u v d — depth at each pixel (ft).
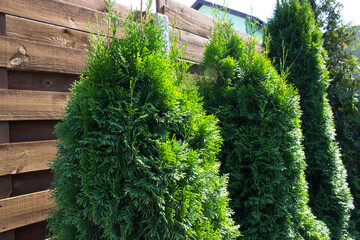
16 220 7.07
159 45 6.03
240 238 7.88
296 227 8.73
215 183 6.64
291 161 8.63
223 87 9.42
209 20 12.79
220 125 9.03
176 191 5.29
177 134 6.23
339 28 20.06
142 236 5.43
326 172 12.85
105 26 8.76
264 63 9.07
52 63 7.63
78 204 5.47
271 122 8.61
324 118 13.25
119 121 5.32
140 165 5.27
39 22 7.52
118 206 5.29
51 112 7.67
